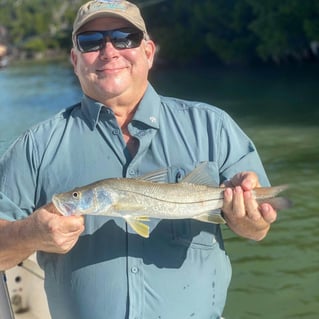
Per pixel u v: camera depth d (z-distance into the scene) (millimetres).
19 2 36094
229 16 14781
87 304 1004
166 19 17062
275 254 2629
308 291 2281
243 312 2141
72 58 1101
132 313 989
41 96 10398
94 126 1032
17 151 1036
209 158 1031
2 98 10367
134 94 1037
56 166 1024
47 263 1042
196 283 1014
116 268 994
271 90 10117
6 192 1024
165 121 1045
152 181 978
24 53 31234
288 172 4289
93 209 932
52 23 33188
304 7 11773
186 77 13656
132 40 1029
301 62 14062
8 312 1157
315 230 2895
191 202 963
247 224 954
